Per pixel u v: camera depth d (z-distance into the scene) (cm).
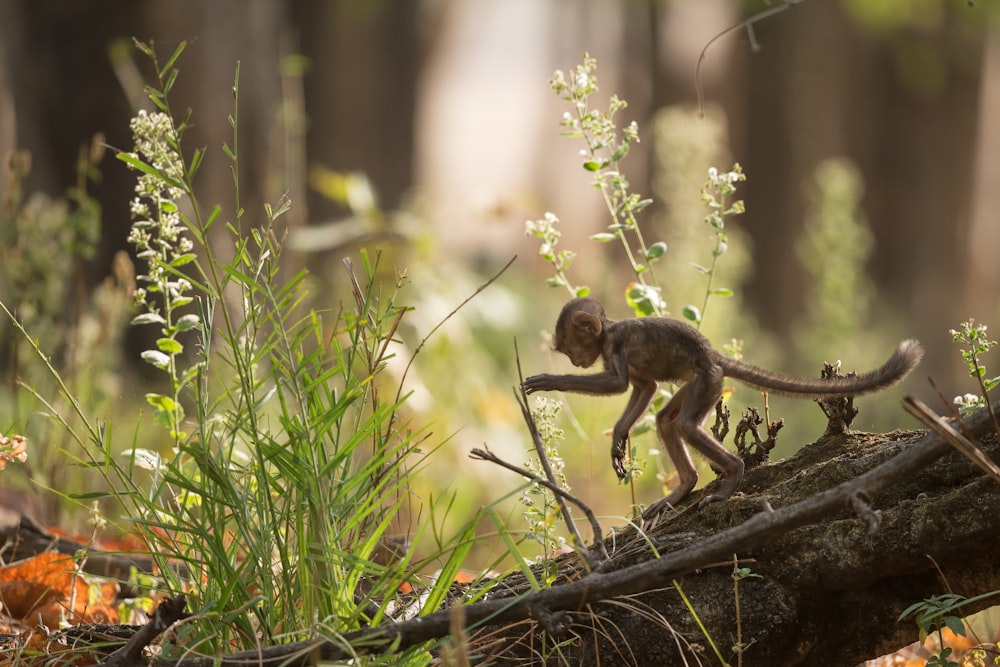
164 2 1838
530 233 732
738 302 1805
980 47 3228
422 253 1480
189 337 1491
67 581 759
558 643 583
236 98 614
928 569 584
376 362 627
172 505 654
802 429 1627
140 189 660
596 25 5728
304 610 576
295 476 581
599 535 608
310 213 3038
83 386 1007
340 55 3625
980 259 3416
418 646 553
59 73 1912
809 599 586
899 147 3372
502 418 1469
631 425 682
